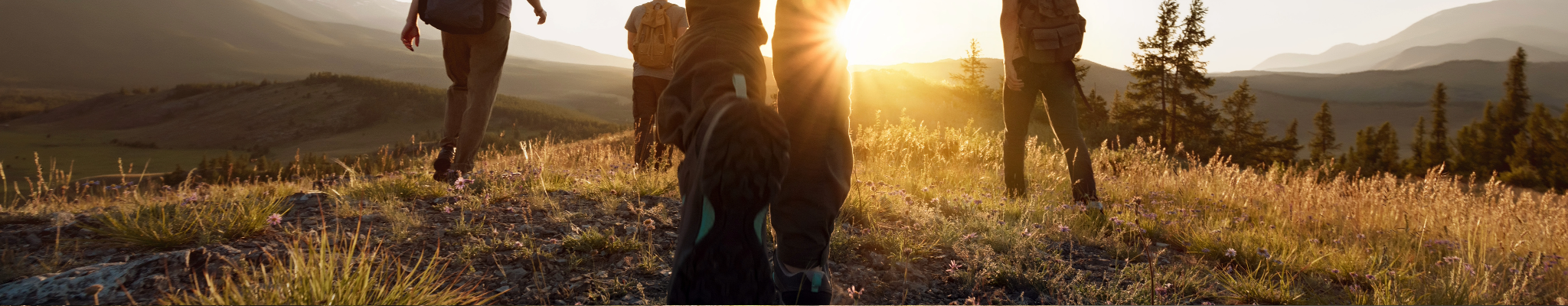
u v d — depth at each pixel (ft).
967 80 144.77
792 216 4.08
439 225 9.29
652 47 16.53
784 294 4.08
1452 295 8.08
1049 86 13.34
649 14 16.94
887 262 8.43
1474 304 8.00
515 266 7.66
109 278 6.53
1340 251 10.22
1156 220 12.18
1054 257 9.13
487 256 7.92
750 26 3.40
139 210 8.80
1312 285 8.79
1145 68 143.84
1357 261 9.43
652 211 10.44
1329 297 8.29
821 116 4.14
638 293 7.05
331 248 7.84
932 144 27.30
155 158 562.66
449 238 8.64
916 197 13.76
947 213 12.35
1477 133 185.37
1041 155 24.22
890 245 8.96
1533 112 153.69
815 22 4.18
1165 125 142.00
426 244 8.34
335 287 5.70
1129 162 23.41
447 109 13.14
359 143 555.28
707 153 2.54
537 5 14.79
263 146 572.92
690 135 2.93
